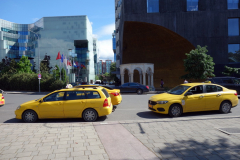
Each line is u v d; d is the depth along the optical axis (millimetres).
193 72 21500
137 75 39562
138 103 12656
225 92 8664
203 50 21906
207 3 26078
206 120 6867
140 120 7027
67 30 66438
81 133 5449
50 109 7379
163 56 32812
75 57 65062
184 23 25875
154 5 26047
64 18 66562
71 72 60812
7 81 29281
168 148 4293
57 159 3736
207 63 21453
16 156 3877
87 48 70250
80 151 4129
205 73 21469
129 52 35969
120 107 10945
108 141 4773
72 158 3781
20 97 18797
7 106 12195
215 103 8438
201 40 25859
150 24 26328
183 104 8039
